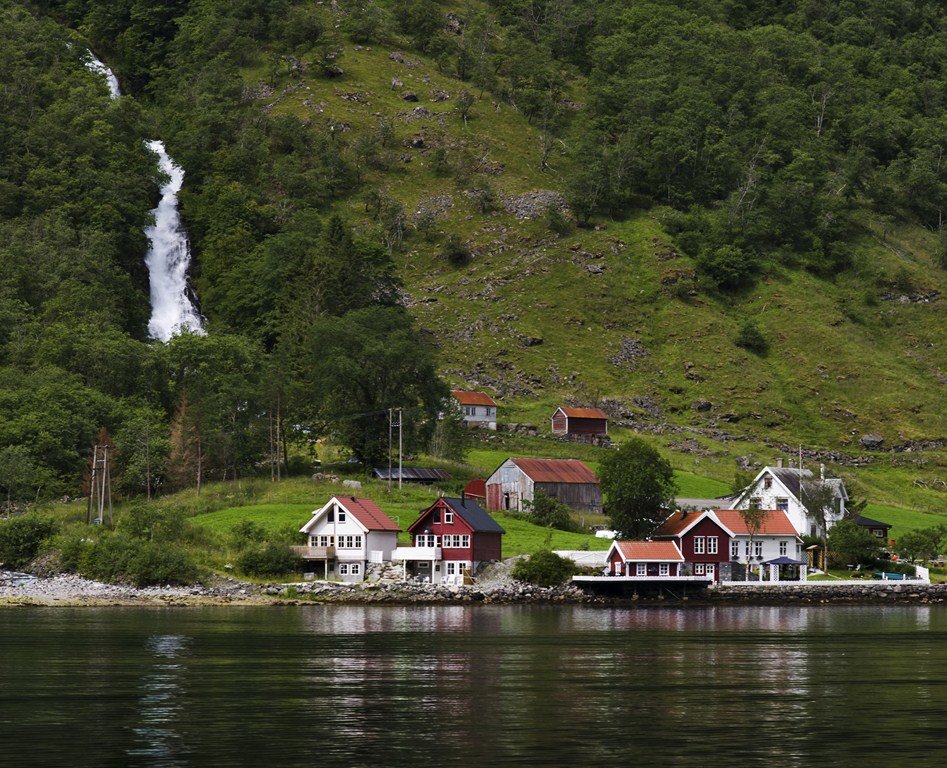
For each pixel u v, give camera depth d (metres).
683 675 100.62
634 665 106.88
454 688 92.44
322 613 159.12
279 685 93.56
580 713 82.19
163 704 84.81
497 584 183.25
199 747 71.19
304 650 115.62
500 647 120.00
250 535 195.50
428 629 137.75
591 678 98.44
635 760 68.31
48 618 148.38
